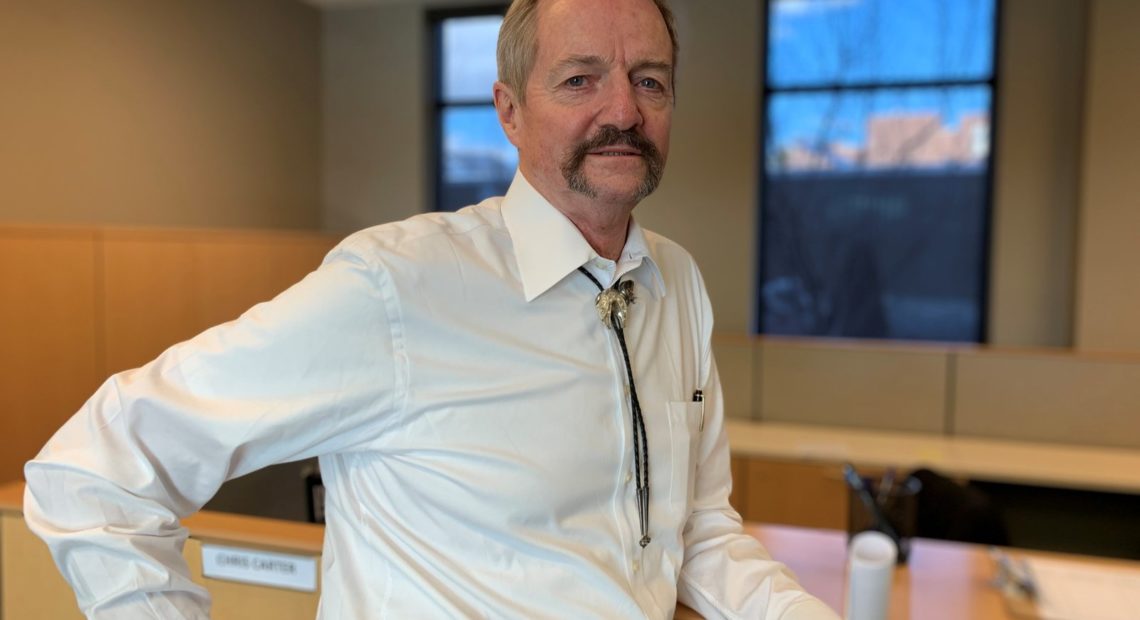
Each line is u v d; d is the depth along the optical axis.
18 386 2.49
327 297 0.88
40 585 1.27
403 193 5.28
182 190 4.18
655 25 0.97
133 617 0.86
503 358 0.94
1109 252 4.01
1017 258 4.43
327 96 5.38
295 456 0.91
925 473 2.14
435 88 5.34
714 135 4.77
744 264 4.80
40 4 3.34
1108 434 3.02
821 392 3.32
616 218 1.02
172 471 0.86
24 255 2.49
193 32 4.22
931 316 4.76
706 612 1.09
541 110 0.97
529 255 0.98
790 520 2.95
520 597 0.91
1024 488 2.80
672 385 1.07
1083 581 1.63
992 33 4.50
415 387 0.91
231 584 1.22
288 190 5.05
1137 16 3.87
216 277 3.26
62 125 3.47
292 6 5.03
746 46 4.68
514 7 1.02
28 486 0.88
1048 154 4.32
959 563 1.75
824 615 0.94
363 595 0.94
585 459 0.95
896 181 4.74
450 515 0.92
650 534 1.01
